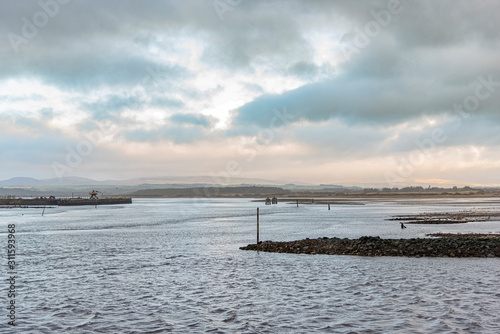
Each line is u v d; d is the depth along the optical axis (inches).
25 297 926.4
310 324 716.0
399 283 1031.6
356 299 880.3
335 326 701.9
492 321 713.6
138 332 686.5
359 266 1291.8
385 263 1339.8
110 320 753.0
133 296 932.6
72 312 807.1
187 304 858.8
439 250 1520.7
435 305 820.0
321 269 1251.2
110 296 933.8
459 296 890.7
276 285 1034.7
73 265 1378.0
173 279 1126.4
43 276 1180.5
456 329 673.6
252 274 1187.3
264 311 800.3
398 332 665.6
